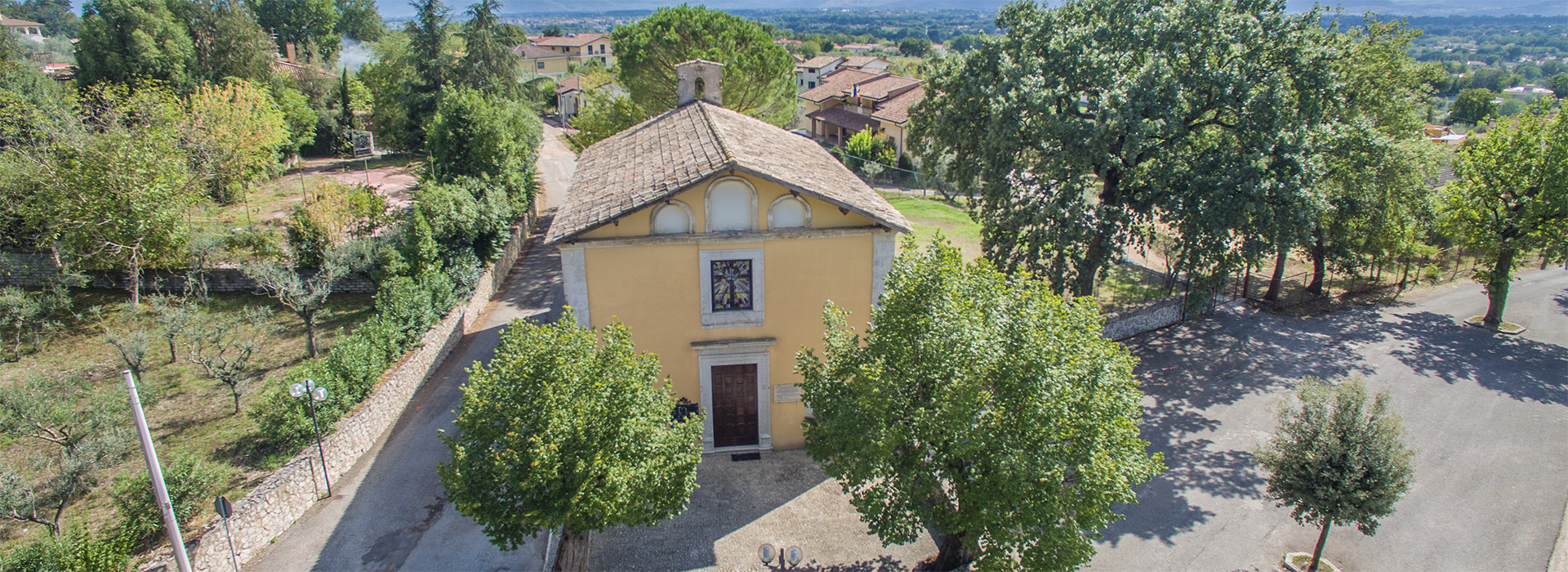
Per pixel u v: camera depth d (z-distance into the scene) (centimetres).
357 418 2005
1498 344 2972
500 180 3909
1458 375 2691
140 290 2975
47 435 1823
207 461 1895
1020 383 1334
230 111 4241
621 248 1778
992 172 2569
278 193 4700
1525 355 2873
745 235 1794
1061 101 2531
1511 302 3469
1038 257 2536
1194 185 2439
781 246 1830
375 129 6681
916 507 1414
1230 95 2302
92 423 1784
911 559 1683
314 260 3062
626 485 1356
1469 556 1766
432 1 5953
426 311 2528
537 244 4100
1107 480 1316
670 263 1811
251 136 4356
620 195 1811
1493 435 2289
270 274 2561
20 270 2950
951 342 1343
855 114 7575
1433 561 1752
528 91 6600
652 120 2892
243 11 5853
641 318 1850
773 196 1788
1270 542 1802
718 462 1998
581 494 1288
